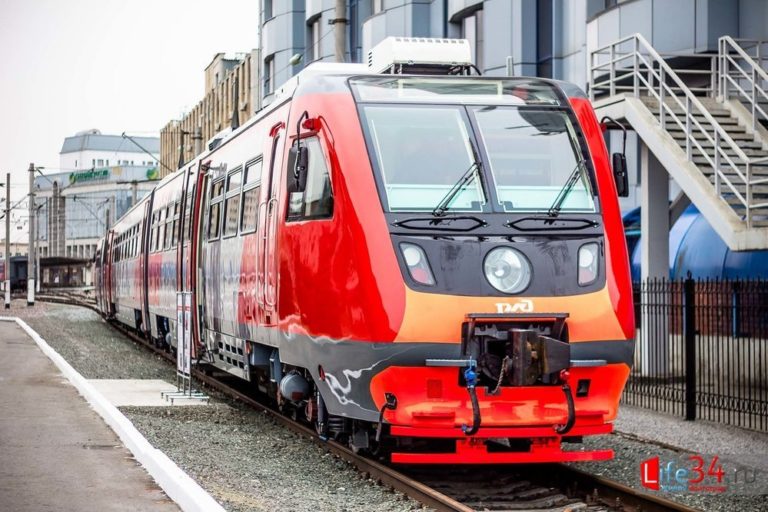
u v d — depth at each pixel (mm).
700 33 19562
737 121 17578
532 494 9031
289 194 10883
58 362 21203
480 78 10609
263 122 12672
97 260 46094
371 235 9281
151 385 17984
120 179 111312
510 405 9031
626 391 16016
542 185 9852
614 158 10664
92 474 9242
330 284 9633
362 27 33062
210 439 11867
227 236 14148
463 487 9469
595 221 9711
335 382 9695
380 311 9023
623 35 20859
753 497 9117
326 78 10484
